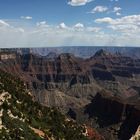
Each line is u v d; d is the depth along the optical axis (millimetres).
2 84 112125
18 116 95500
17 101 107125
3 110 91938
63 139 104812
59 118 123562
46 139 92375
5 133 80188
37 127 98938
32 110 109188
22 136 83938
